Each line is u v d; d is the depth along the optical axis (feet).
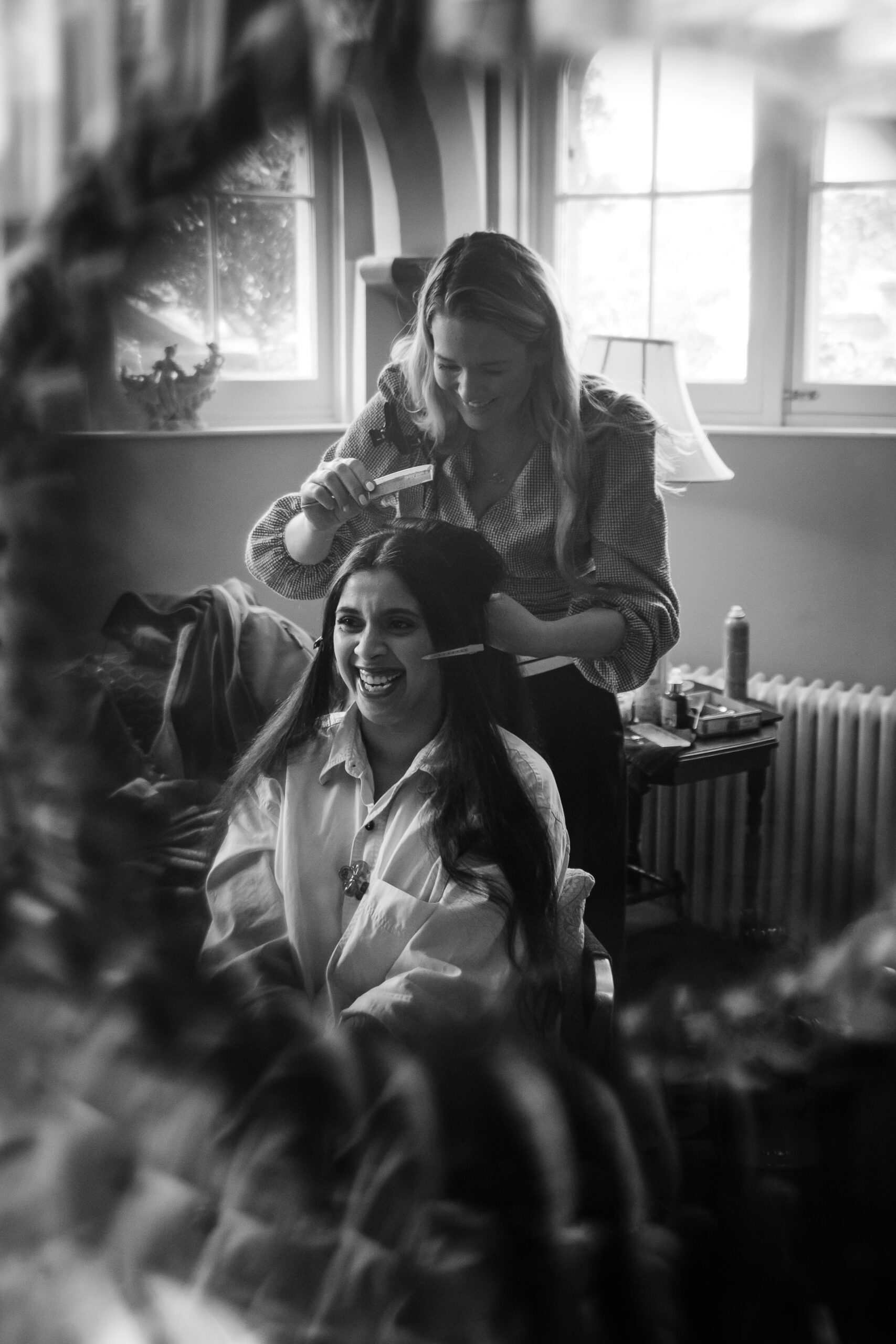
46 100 1.38
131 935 1.64
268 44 1.28
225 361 7.30
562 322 4.35
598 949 3.54
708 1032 2.35
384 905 3.44
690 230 7.48
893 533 8.09
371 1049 1.87
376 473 4.81
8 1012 1.59
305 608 7.88
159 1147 1.56
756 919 3.14
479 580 3.73
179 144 1.37
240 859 3.74
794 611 8.54
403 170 5.80
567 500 4.57
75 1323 1.47
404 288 6.27
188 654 6.32
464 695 3.60
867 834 7.50
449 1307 1.60
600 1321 1.70
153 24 1.33
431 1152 1.78
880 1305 1.84
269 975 3.28
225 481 7.40
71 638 1.54
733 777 8.11
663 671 7.62
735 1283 1.82
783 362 7.98
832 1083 2.13
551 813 3.69
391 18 1.23
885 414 7.80
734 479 8.40
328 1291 1.51
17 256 1.42
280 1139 1.61
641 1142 2.07
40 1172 1.51
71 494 1.49
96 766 1.62
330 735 3.77
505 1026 2.96
